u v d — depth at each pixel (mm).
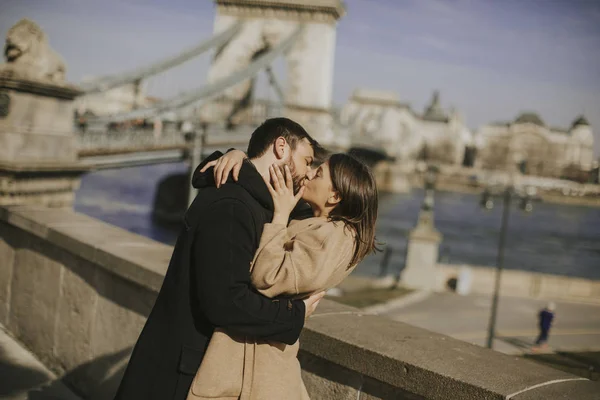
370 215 1894
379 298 25047
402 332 2496
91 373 3799
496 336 20203
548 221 103312
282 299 1808
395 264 38531
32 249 4469
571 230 90500
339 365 2408
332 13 45562
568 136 177000
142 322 3400
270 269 1758
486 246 61500
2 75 7363
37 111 7699
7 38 7637
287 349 1870
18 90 7465
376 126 149375
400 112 163750
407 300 25047
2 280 4801
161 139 23516
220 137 31562
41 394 3725
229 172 1858
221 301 1698
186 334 1819
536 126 175625
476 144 179250
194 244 1803
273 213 1899
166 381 1821
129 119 24672
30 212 4590
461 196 135125
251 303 1722
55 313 4176
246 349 1810
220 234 1742
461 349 2320
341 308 2836
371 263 38188
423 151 174375
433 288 27641
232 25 46094
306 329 2496
